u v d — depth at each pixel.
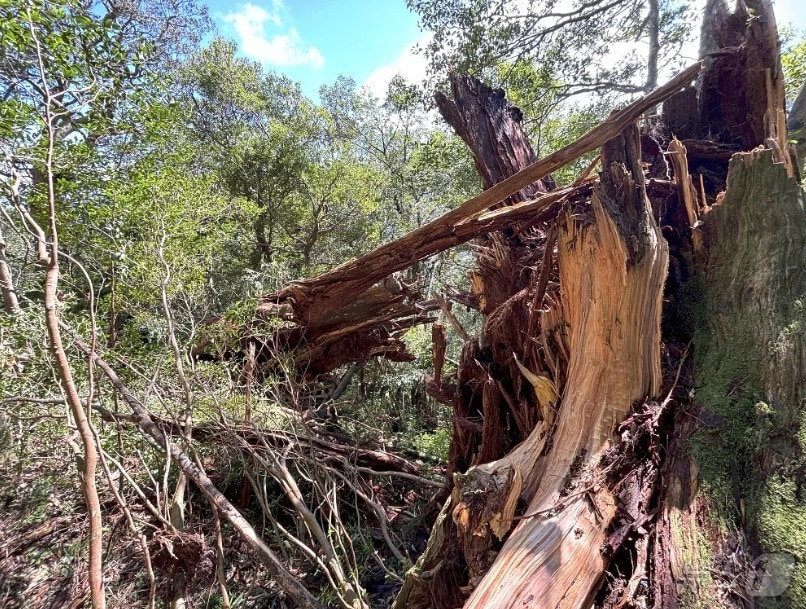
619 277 2.06
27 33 2.86
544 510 1.64
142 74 4.13
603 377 2.01
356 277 3.71
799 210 2.00
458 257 8.16
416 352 6.83
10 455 2.87
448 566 2.11
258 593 2.98
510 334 2.90
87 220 4.07
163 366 3.64
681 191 2.49
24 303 3.57
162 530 2.37
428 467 4.41
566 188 2.65
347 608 2.28
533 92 7.40
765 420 1.59
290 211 11.88
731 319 2.01
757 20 2.76
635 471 1.73
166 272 3.89
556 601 1.39
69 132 4.11
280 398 4.00
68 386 1.64
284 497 3.88
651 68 7.08
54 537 2.87
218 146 11.91
